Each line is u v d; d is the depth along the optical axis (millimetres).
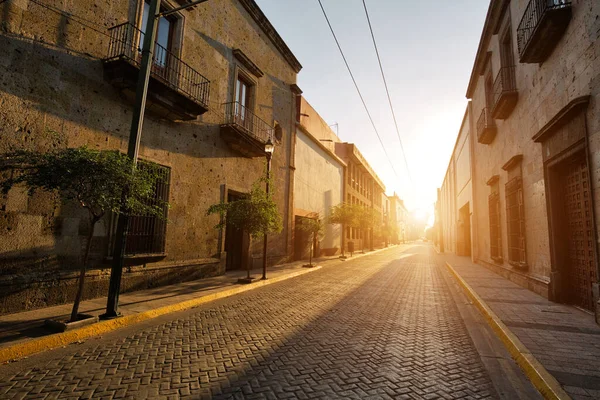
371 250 35844
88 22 7219
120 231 5902
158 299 7355
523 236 9852
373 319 6402
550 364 3902
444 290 10344
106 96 7566
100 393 3217
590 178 5898
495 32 12531
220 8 11891
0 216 5664
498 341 5191
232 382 3512
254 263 14086
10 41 5848
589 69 5949
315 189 21328
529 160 9289
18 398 3088
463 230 27656
